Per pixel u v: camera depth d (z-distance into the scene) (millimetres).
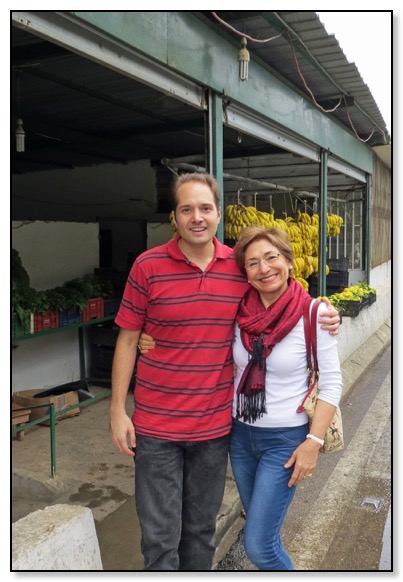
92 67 3859
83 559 2291
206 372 2166
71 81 4234
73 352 5434
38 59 3529
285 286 2225
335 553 3125
